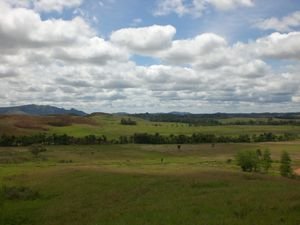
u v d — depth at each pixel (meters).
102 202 45.78
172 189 51.78
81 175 69.56
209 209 33.44
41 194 55.25
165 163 141.25
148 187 54.47
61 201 48.97
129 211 37.25
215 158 174.62
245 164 108.75
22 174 77.81
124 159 168.38
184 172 73.31
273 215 28.25
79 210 41.97
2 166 115.50
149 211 35.78
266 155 115.81
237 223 26.81
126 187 55.53
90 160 160.75
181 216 31.62
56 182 64.19
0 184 65.62
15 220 39.78
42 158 161.00
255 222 26.58
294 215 27.67
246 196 38.78
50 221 38.22
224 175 67.38
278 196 36.91
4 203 48.69
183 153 195.62
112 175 68.12
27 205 47.66
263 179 64.94
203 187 53.03
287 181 64.25
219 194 43.09
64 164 131.50
